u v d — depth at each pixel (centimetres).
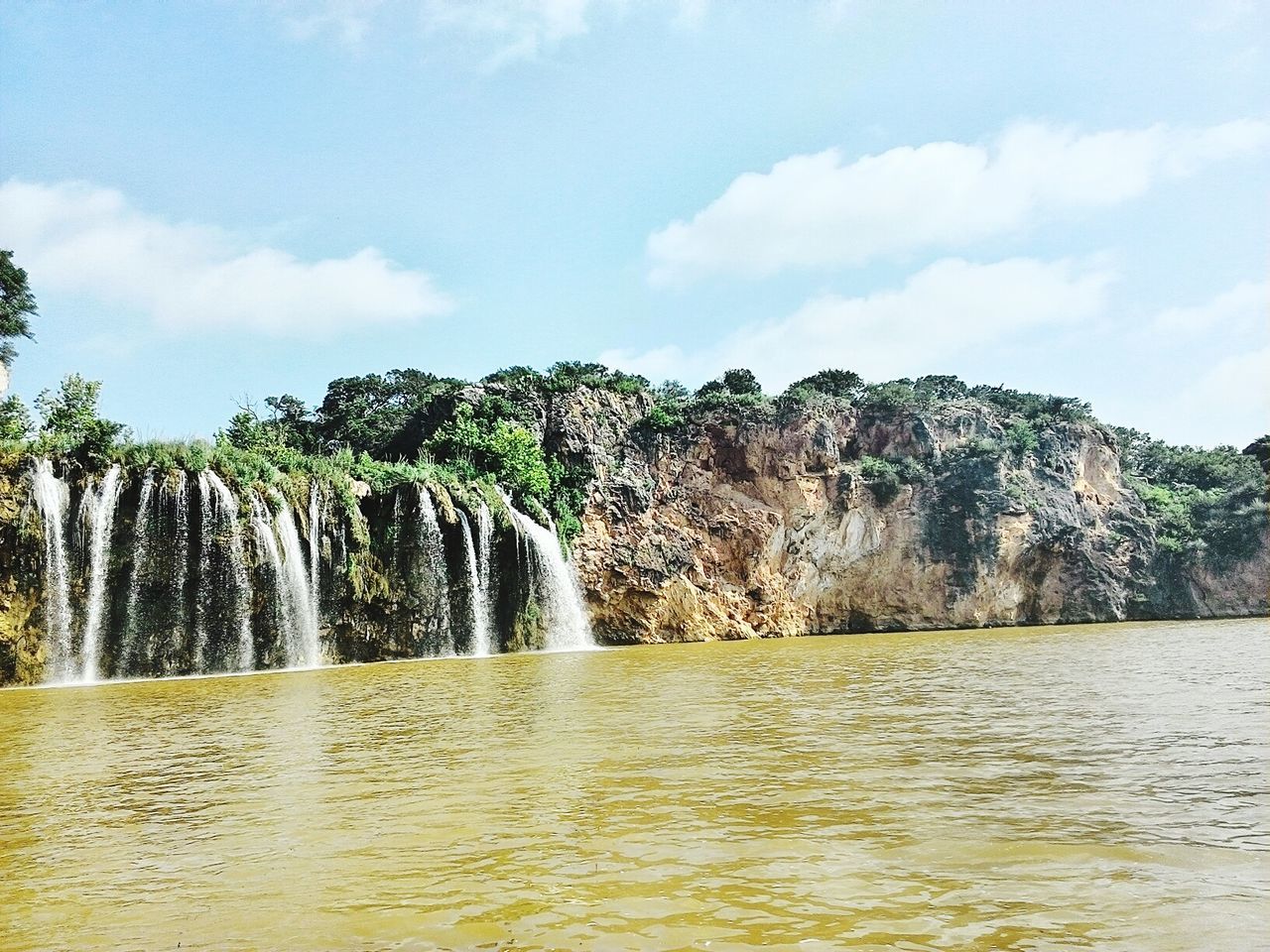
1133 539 7488
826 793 888
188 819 889
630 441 6412
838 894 605
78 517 3275
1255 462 9356
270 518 3706
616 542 5716
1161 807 809
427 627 4156
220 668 3488
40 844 820
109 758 1304
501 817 832
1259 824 749
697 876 651
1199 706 1469
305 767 1152
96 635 3259
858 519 6631
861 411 7181
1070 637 4244
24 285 4416
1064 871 642
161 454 3494
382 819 845
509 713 1647
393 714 1719
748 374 7888
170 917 613
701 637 5741
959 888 612
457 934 558
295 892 652
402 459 5191
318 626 3844
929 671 2378
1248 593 7612
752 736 1260
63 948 568
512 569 4644
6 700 2442
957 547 6706
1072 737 1188
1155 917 554
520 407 5866
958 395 8894
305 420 7006
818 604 6506
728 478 6550
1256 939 518
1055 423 7738
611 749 1177
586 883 643
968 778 941
